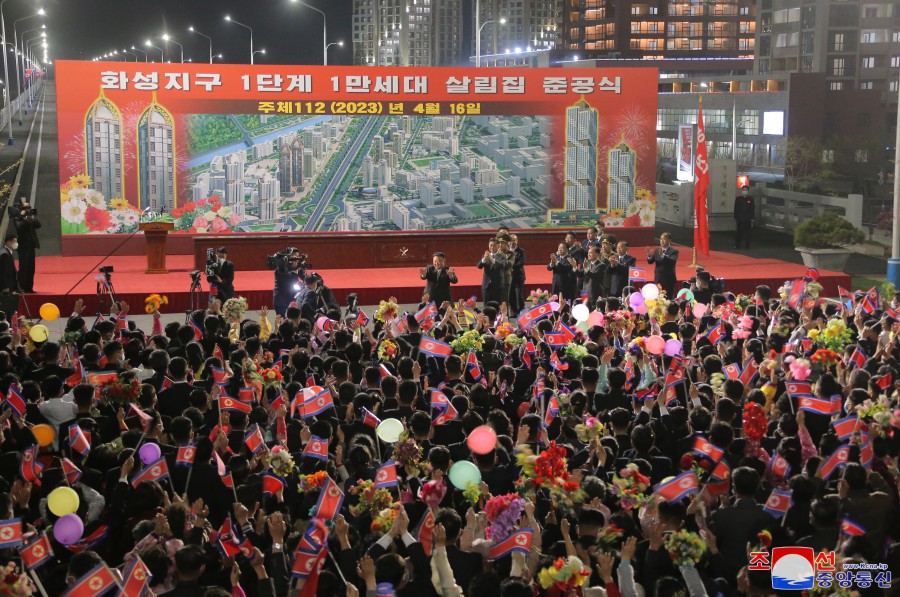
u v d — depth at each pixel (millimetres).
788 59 98250
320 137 29750
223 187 29422
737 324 14062
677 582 6191
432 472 7949
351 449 8367
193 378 11984
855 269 30891
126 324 14562
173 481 8234
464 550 6785
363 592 6762
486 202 30844
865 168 68562
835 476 8648
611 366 12664
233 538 6895
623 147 31328
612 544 6688
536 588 6734
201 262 27172
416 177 30344
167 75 28781
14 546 6578
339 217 30078
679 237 37438
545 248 29750
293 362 11492
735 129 80438
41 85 161250
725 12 161000
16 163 50875
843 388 10875
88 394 9844
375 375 11117
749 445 8969
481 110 30438
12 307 22094
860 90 88312
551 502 7559
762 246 34625
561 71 30719
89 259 28578
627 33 159250
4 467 8070
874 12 92938
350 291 24625
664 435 9273
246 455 9211
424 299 17250
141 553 6543
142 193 29109
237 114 29266
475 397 10188
